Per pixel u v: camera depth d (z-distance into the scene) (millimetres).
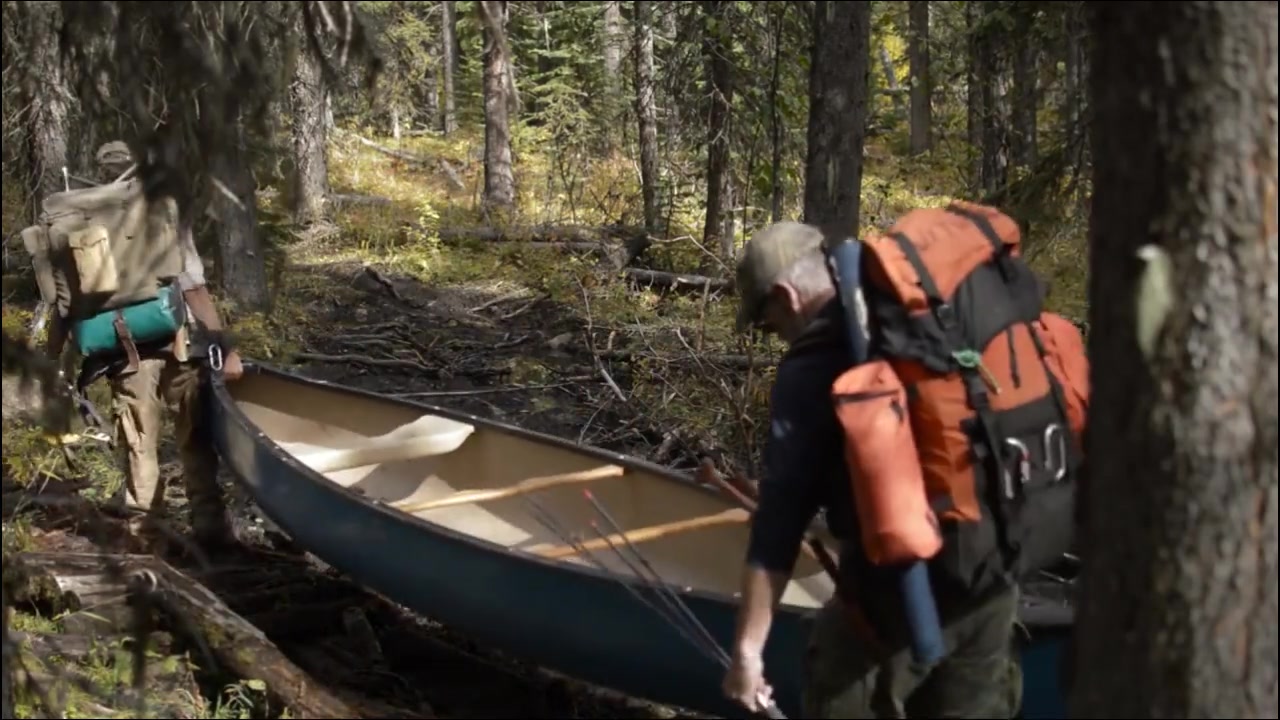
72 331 5699
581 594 4289
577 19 17969
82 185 7809
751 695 3172
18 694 3580
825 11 8742
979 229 3062
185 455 6094
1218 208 2316
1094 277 2525
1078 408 3053
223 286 10516
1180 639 2463
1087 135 7875
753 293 3270
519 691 5047
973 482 2936
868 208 15648
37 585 4855
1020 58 11891
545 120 19938
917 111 23531
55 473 6234
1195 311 2348
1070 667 2732
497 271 13297
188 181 3299
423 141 23547
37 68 4105
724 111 13070
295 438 6965
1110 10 2420
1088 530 2607
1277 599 2449
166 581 4695
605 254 13539
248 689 4301
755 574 3121
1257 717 2479
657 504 5551
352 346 10758
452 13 24641
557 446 5973
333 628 5379
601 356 10422
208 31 3281
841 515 3172
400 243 14375
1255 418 2363
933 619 2947
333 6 3334
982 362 2945
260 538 6492
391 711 4461
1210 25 2283
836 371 3074
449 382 10031
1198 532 2408
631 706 5012
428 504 5316
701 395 8922
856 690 3312
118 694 4047
